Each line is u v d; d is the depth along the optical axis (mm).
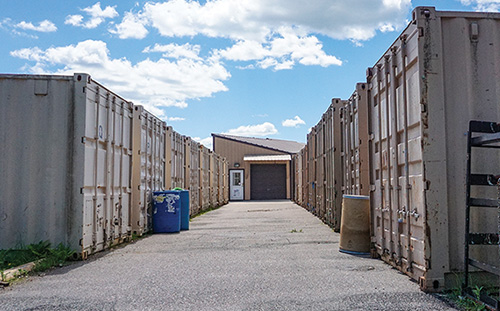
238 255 7664
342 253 7824
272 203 30203
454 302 4449
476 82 5008
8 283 5492
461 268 4887
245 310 4305
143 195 10961
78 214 7262
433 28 4980
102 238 8227
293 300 4641
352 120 10117
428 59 4949
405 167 5520
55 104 7398
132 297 4863
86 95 7406
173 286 5355
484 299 4238
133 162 10344
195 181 18516
